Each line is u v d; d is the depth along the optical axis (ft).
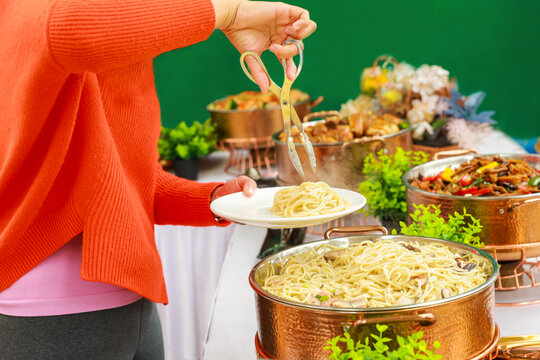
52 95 2.36
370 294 2.87
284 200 3.21
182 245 5.91
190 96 11.14
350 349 2.23
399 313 2.31
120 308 2.97
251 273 2.96
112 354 2.97
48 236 2.85
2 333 2.87
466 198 3.77
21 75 2.31
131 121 3.14
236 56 10.96
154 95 3.36
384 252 3.15
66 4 2.19
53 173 2.63
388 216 4.91
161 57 11.00
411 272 2.91
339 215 2.79
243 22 2.82
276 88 2.96
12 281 2.85
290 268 3.23
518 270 4.01
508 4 10.79
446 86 7.86
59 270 2.87
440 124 7.60
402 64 8.15
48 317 2.85
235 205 3.30
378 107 8.05
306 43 11.12
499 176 4.73
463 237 3.51
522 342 2.96
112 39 2.19
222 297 4.77
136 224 2.94
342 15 10.98
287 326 2.52
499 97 11.19
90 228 2.77
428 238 3.26
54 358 2.86
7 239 2.73
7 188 2.68
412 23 10.99
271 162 8.07
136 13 2.25
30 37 2.23
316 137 6.67
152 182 3.33
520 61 11.02
